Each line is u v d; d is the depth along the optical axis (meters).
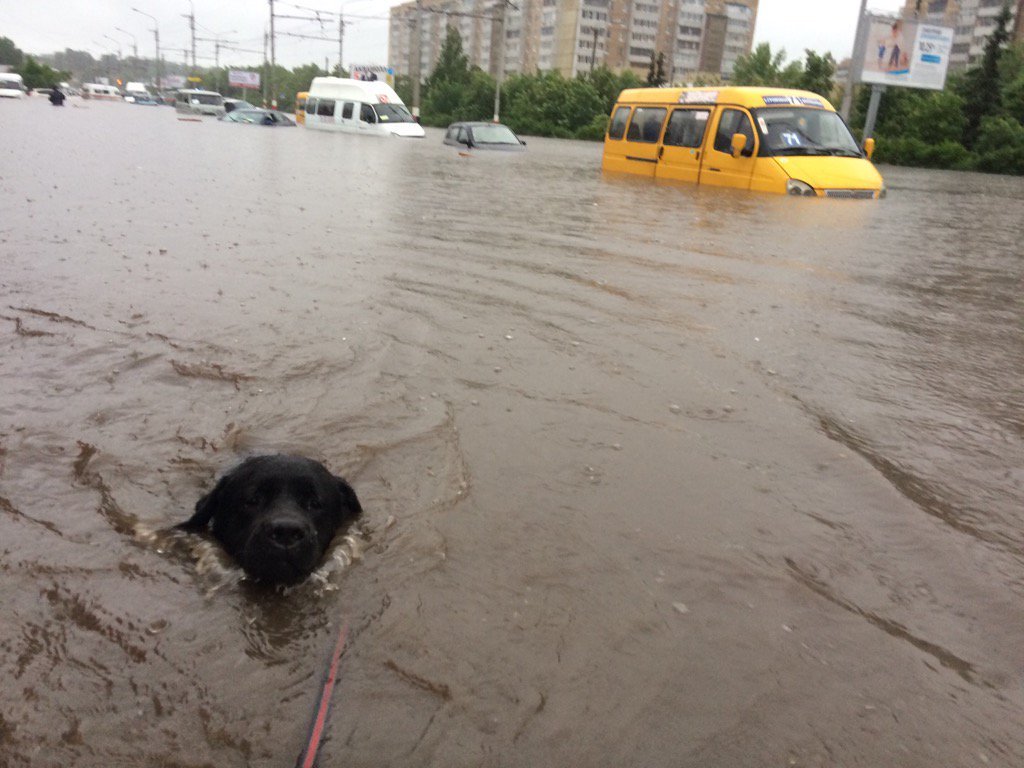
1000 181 29.77
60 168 16.16
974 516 3.47
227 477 3.05
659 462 3.83
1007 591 2.92
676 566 2.98
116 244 8.22
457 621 2.61
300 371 4.81
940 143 42.47
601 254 9.07
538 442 4.00
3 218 9.45
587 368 5.10
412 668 2.38
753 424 4.34
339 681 2.30
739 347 5.71
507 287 7.18
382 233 9.82
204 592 2.70
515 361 5.17
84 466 3.55
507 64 128.62
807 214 13.57
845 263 9.30
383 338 5.49
